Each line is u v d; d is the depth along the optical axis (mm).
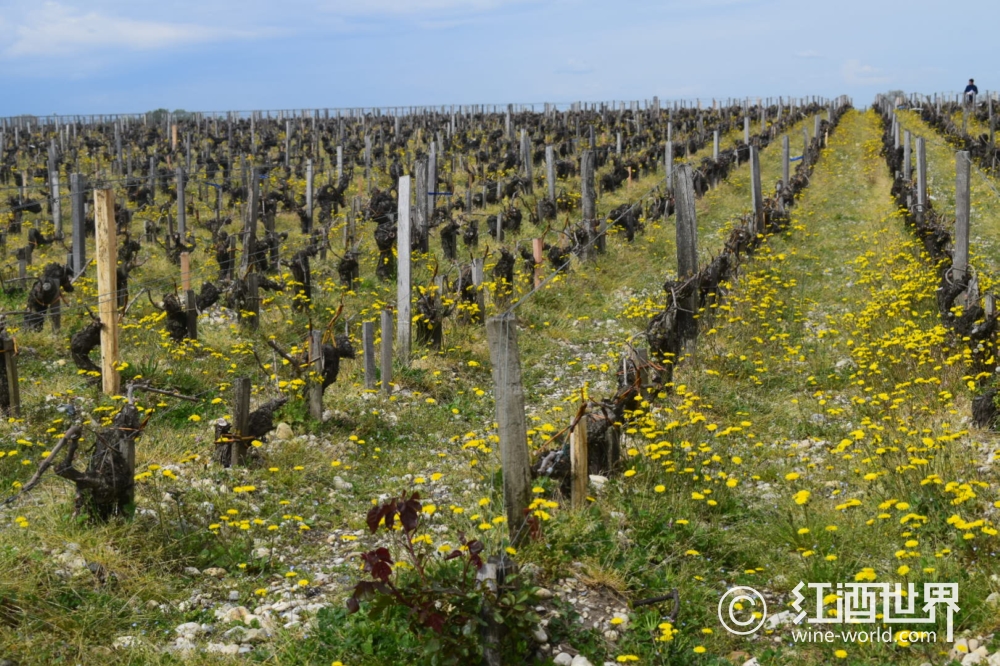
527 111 69375
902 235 21516
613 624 6129
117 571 6672
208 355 13125
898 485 7918
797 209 27219
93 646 5805
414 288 17047
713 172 32125
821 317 15641
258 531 7805
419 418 11273
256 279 14789
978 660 5551
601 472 8555
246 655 5809
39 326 13492
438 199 29094
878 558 7070
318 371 10680
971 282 11680
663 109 74125
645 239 22922
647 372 9758
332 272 19547
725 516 8008
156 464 8914
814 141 42562
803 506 7832
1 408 10188
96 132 59375
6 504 7586
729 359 12953
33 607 6027
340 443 10266
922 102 69750
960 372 10711
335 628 5949
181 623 6242
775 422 10914
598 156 40500
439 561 6625
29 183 38344
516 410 6965
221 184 34344
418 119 65312
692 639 6082
